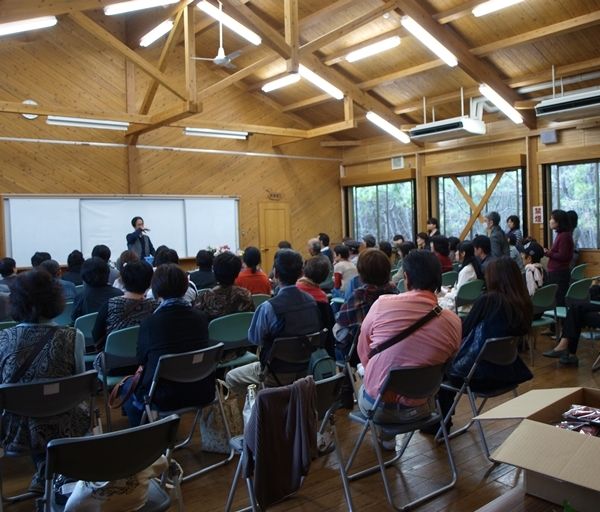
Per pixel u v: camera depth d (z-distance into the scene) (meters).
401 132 10.15
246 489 2.94
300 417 2.00
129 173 9.55
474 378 3.08
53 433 2.45
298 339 3.06
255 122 11.02
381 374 2.60
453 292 5.12
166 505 1.98
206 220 10.37
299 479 2.01
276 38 7.11
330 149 12.10
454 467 2.88
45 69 8.77
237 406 3.40
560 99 7.61
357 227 12.20
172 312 2.90
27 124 8.63
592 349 5.73
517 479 2.95
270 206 11.20
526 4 7.07
